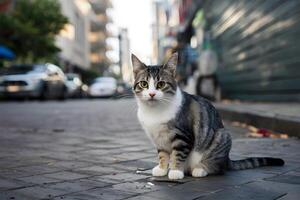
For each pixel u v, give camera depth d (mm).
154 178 4137
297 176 4141
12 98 23188
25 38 27219
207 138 4141
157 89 3990
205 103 4293
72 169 4656
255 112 9047
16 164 4969
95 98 32531
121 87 33844
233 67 17859
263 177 4102
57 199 3439
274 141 6672
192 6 32156
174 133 4020
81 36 68062
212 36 22125
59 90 25719
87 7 75812
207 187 3750
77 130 8859
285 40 12117
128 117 12367
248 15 15562
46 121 11148
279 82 12742
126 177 4230
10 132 8484
